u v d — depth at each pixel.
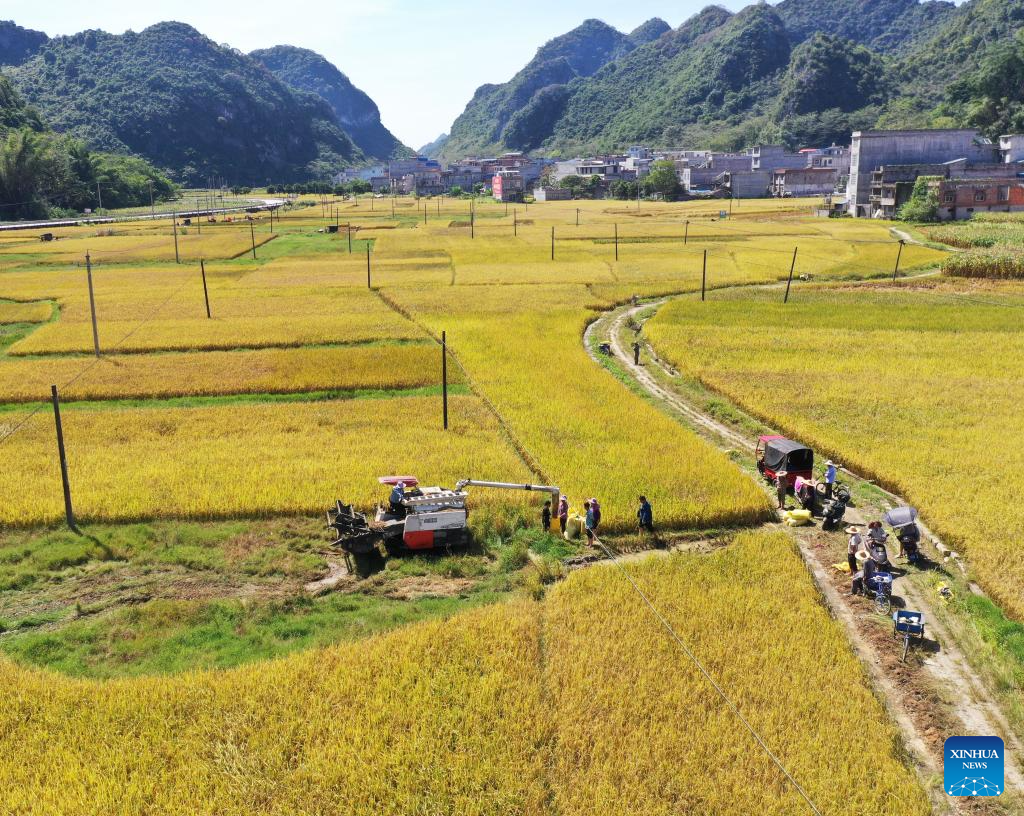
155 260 107.75
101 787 15.57
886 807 15.13
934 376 45.81
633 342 58.28
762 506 28.62
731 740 16.69
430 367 49.12
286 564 25.22
